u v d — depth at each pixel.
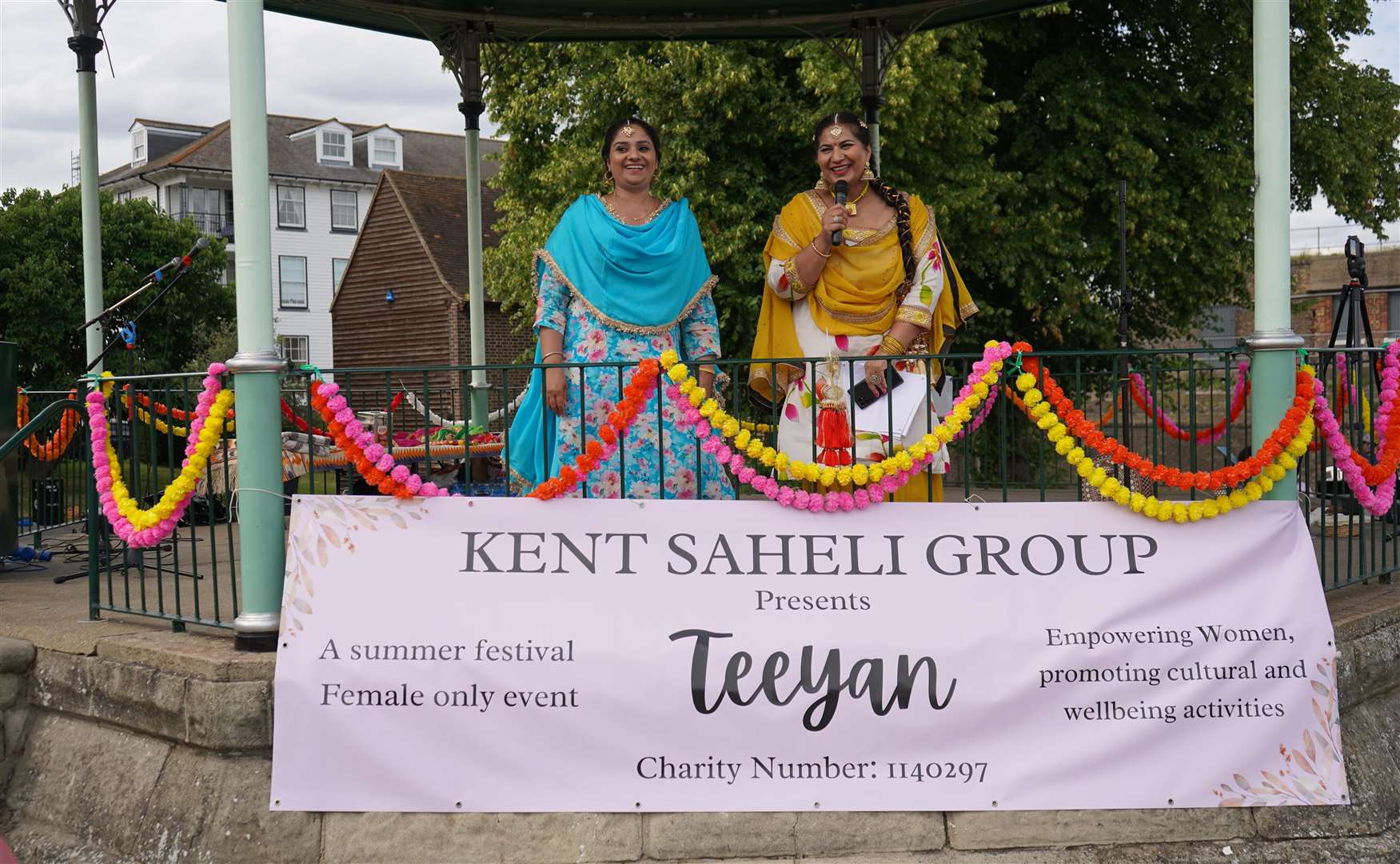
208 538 6.98
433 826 3.13
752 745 3.16
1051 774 3.19
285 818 3.15
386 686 3.18
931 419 3.93
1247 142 12.75
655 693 3.17
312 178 32.47
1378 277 24.75
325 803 3.14
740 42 10.94
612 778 3.15
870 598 3.27
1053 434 3.38
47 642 3.79
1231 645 3.29
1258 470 3.41
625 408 3.36
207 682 3.26
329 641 3.21
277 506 3.46
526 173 13.34
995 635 3.24
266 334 3.47
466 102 6.64
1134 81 12.33
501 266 14.06
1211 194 12.24
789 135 11.20
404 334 22.84
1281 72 3.55
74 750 3.66
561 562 3.30
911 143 10.75
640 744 3.16
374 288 23.39
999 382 3.54
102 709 3.58
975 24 11.38
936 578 3.30
